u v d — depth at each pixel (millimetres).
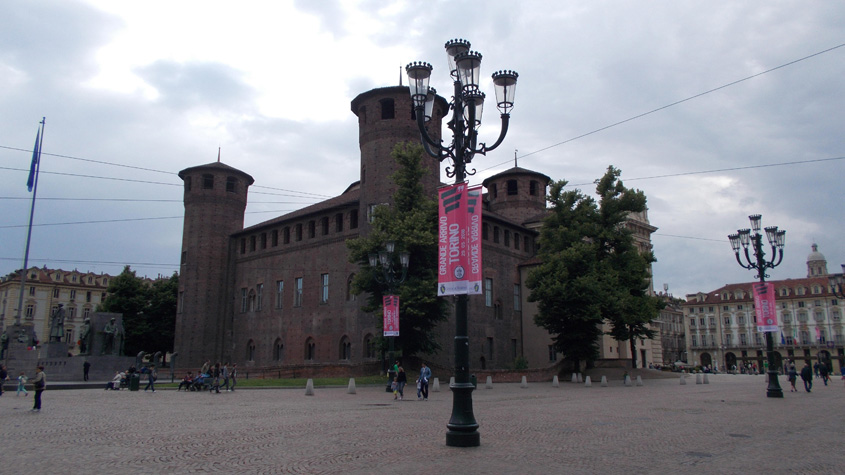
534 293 47156
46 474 9367
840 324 99375
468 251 13055
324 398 27031
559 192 51031
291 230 57469
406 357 39906
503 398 27469
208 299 60406
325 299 52906
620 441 13094
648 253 51031
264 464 10250
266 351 57188
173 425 15984
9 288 98188
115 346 47406
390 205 46469
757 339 108375
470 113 13898
